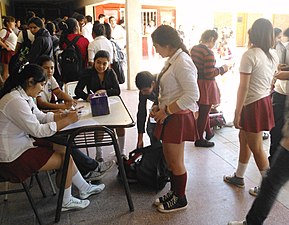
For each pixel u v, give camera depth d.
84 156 2.57
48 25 4.81
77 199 2.27
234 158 3.07
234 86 6.22
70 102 2.65
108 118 2.17
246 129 2.26
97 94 2.35
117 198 2.40
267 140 3.52
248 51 2.13
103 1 9.32
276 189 1.69
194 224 2.09
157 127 2.12
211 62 3.19
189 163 2.97
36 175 2.37
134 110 4.70
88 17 6.04
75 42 3.76
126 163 2.61
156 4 10.34
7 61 5.84
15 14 15.07
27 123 1.86
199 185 2.57
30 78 1.90
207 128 3.53
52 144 2.30
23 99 1.88
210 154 3.17
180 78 1.90
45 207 2.29
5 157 1.89
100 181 2.64
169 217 2.17
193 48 3.30
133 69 6.03
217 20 8.71
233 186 2.55
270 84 2.25
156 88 2.11
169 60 1.96
